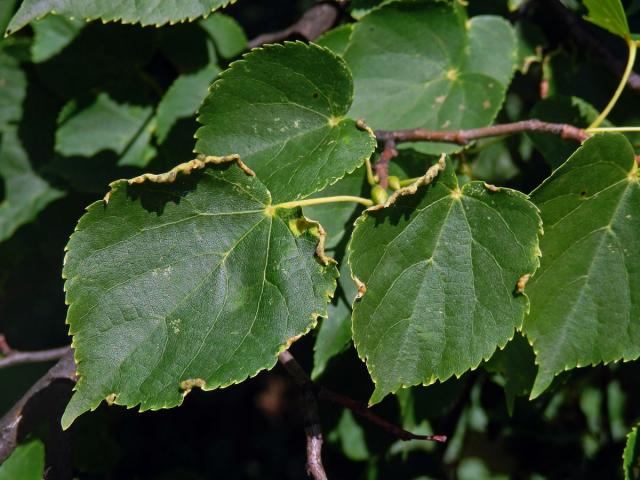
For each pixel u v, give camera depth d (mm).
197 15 303
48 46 373
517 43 358
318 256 275
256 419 633
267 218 278
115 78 375
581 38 355
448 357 283
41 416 322
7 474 346
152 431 490
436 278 281
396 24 327
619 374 398
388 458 383
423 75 331
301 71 290
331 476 398
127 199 271
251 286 279
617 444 395
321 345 313
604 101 358
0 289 409
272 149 295
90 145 374
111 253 274
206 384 276
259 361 276
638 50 356
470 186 277
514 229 277
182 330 277
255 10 454
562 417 397
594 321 292
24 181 397
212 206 277
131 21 301
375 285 278
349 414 377
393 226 277
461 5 338
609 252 289
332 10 358
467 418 396
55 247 403
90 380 272
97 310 273
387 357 281
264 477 617
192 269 278
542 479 395
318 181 283
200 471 530
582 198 284
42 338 423
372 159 312
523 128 304
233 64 289
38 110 392
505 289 280
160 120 356
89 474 399
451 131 324
